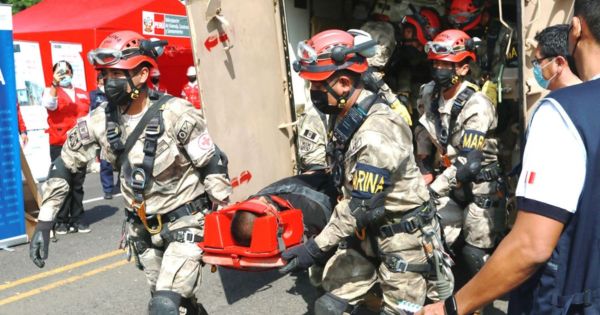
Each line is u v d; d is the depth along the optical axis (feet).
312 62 9.11
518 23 11.77
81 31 37.91
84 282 16.80
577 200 4.85
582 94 4.92
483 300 5.20
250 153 14.74
